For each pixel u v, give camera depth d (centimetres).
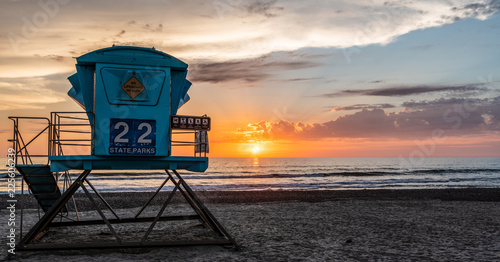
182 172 7206
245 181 5472
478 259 848
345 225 1323
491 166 12194
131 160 814
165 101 827
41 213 1645
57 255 838
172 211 1766
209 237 1057
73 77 862
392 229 1241
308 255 870
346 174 7312
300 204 2044
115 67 810
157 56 840
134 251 881
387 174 7450
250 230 1212
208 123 853
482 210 1770
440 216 1562
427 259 845
